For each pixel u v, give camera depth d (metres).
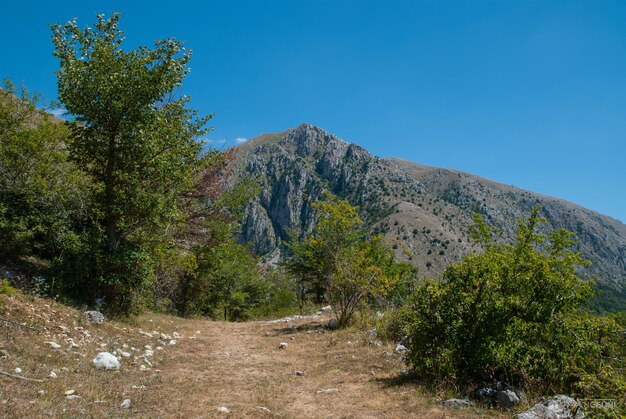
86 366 7.78
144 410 6.09
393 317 13.13
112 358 8.30
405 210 196.00
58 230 13.53
